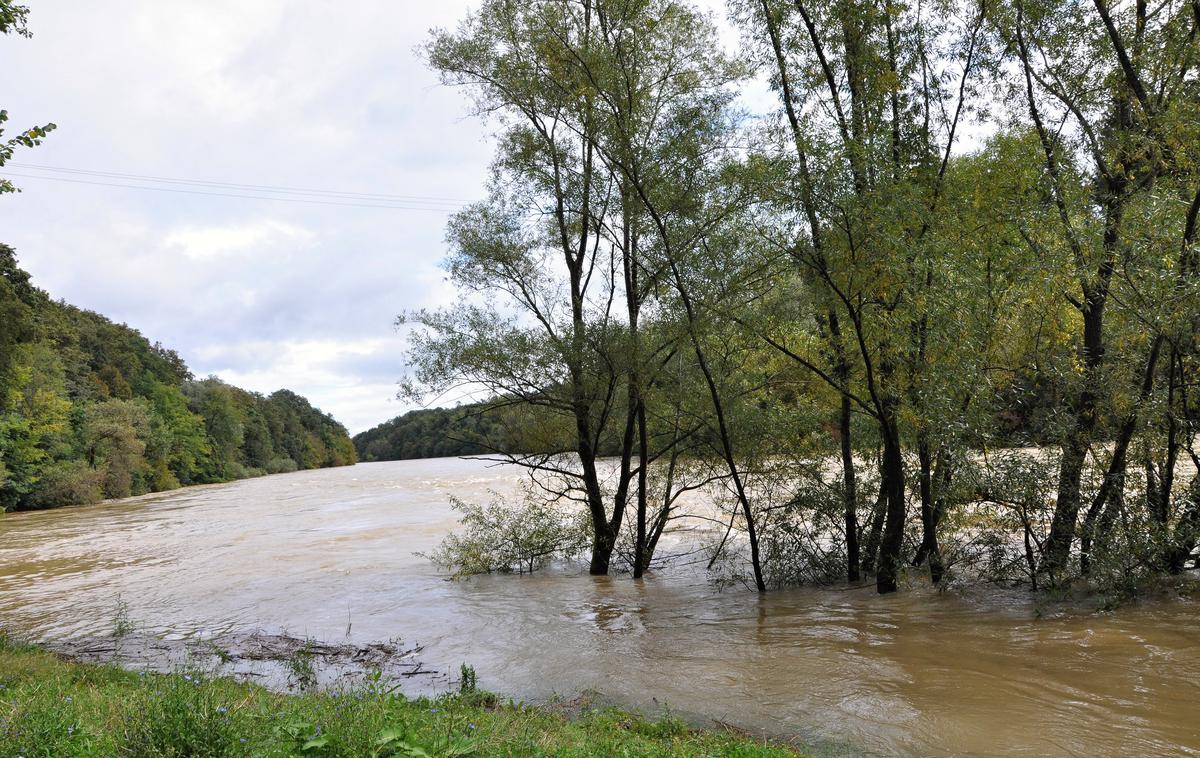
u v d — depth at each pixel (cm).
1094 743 679
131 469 6262
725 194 1436
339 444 15038
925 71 1334
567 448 1908
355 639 1262
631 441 1795
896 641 1068
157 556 2408
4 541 3114
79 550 2677
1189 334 1123
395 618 1415
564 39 1598
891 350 1252
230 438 9756
